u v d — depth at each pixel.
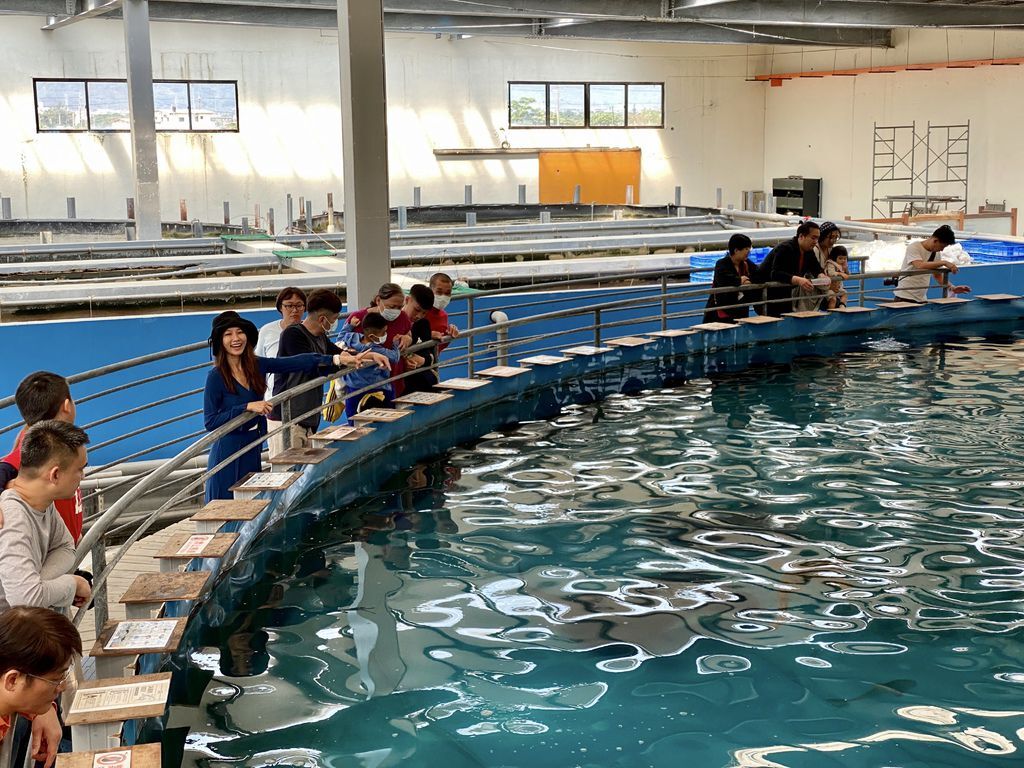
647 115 27.84
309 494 6.16
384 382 6.85
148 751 2.79
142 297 9.79
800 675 3.98
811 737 3.54
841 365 9.73
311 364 5.93
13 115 21.66
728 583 4.89
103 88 22.30
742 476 6.52
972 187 23.73
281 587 4.86
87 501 7.41
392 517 5.84
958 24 17.95
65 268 11.48
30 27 21.53
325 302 6.29
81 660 3.50
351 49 8.07
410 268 11.52
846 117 26.84
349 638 4.32
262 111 23.70
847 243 14.18
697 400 8.53
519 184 26.59
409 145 25.31
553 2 15.38
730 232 13.93
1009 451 6.96
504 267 11.45
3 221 16.44
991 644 4.25
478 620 4.50
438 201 25.78
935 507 5.92
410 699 3.80
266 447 7.33
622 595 4.77
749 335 10.33
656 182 28.23
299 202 23.06
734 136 29.06
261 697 3.81
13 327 8.48
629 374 9.43
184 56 22.88
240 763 3.37
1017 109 22.53
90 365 8.78
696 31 21.30
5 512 2.82
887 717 3.67
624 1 15.80
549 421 7.94
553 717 3.67
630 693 3.85
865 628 4.40
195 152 23.31
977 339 10.93
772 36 21.89
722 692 3.85
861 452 7.00
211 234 18.56
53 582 2.84
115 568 4.73
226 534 4.41
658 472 6.64
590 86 27.03
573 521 5.75
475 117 25.86
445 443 7.33
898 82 25.31
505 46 25.91
